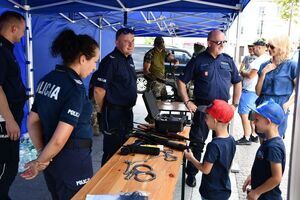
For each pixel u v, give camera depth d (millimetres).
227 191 2090
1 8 3865
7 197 2475
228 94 3148
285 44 3199
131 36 2697
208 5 3963
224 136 2102
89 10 4109
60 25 5973
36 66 5379
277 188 1969
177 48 10531
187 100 3166
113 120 2732
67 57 1614
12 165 2412
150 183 1618
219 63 3094
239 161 4152
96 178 1664
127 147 2105
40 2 4039
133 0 3955
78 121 1673
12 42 2361
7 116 2229
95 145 4633
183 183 2328
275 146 1866
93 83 2746
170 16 7172
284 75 3211
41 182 3297
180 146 2197
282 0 15797
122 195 1423
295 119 1045
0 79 2193
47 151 1525
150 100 2924
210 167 2014
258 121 1963
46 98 1603
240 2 3787
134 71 2846
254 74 4641
